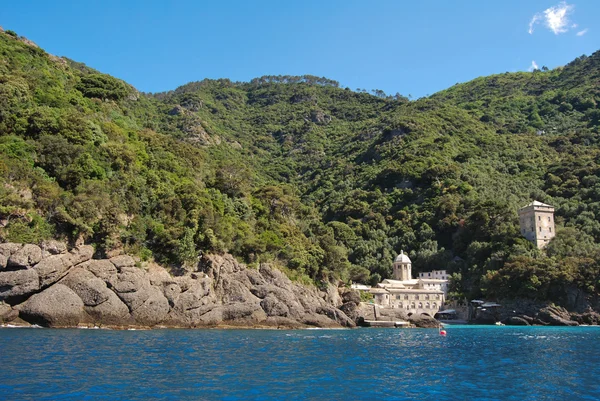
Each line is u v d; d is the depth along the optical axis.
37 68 121.75
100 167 91.62
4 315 69.88
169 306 84.62
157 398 31.83
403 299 155.62
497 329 115.94
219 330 85.38
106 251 81.62
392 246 190.50
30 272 71.44
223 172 128.75
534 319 132.25
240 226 107.94
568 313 131.88
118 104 142.62
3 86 92.25
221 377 39.25
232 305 92.75
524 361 53.62
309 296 108.00
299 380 39.44
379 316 128.12
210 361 47.03
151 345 56.81
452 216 187.38
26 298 72.25
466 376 43.41
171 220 94.38
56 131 92.88
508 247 154.88
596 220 162.88
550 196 189.25
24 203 75.69
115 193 89.44
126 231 86.38
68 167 87.12
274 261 108.62
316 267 116.56
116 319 77.38
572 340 81.44
